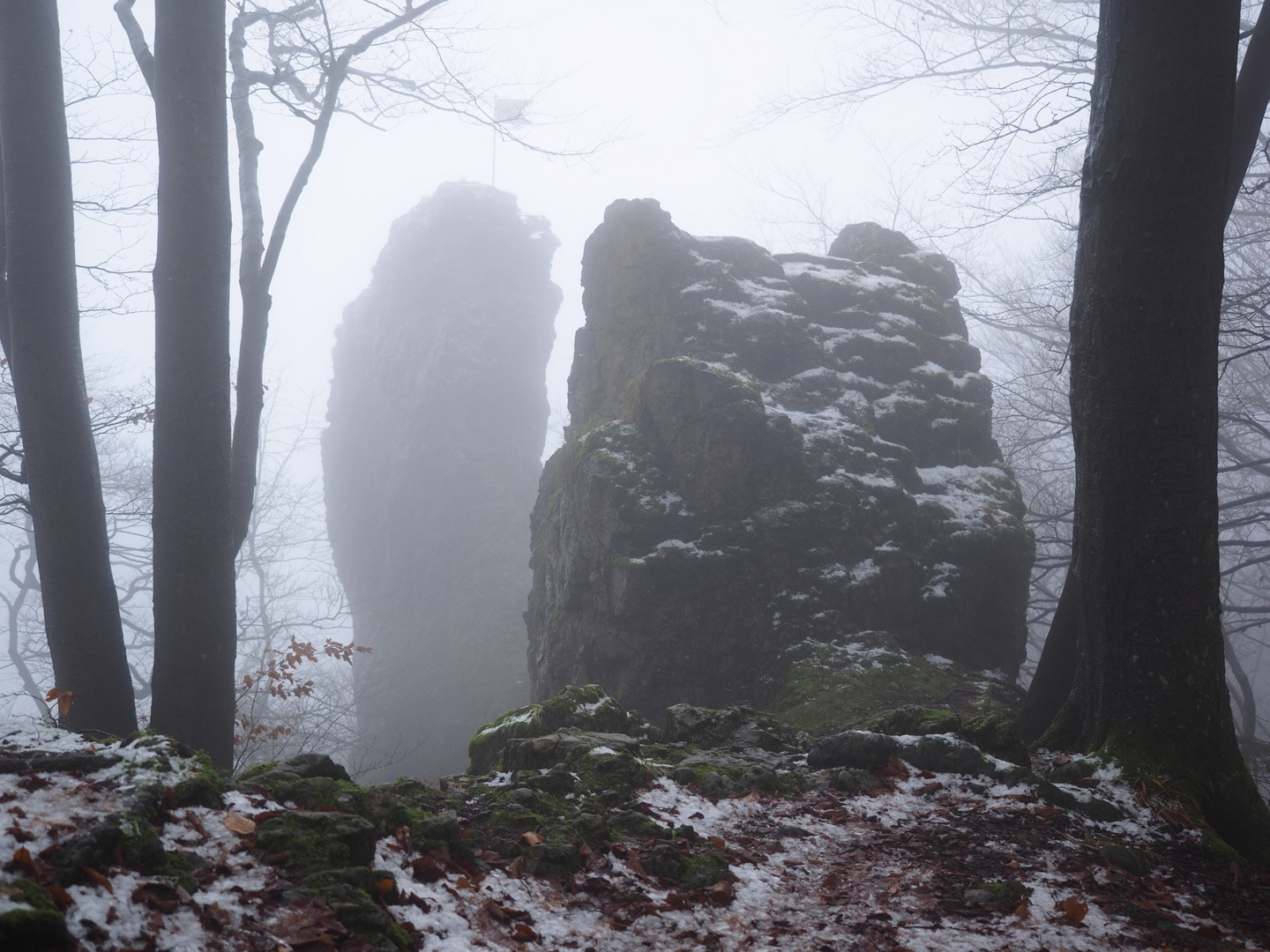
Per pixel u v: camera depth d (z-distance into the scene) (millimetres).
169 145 8266
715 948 3219
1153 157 5945
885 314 13539
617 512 10852
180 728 7832
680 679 10258
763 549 10562
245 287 10875
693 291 12812
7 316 9203
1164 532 5852
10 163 8328
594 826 4043
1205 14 5875
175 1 8320
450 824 3570
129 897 2406
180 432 8062
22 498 9562
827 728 8562
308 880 2818
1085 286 6277
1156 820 5203
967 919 3715
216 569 8102
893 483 11164
